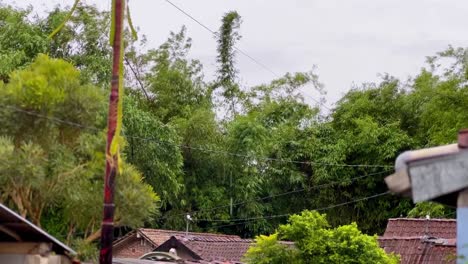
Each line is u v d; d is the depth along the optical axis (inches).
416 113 1643.7
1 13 1245.7
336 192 1635.1
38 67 779.4
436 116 1318.9
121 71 524.7
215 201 1499.8
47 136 748.6
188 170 1487.5
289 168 1640.0
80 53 1249.4
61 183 736.3
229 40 1815.9
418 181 285.1
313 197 1651.1
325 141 1672.0
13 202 758.5
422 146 1571.1
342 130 1678.2
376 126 1603.1
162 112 1518.2
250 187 1517.0
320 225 832.9
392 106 1659.7
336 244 812.6
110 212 507.2
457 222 287.4
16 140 751.7
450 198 308.2
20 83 753.0
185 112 1535.4
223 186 1523.1
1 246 503.2
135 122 1179.9
